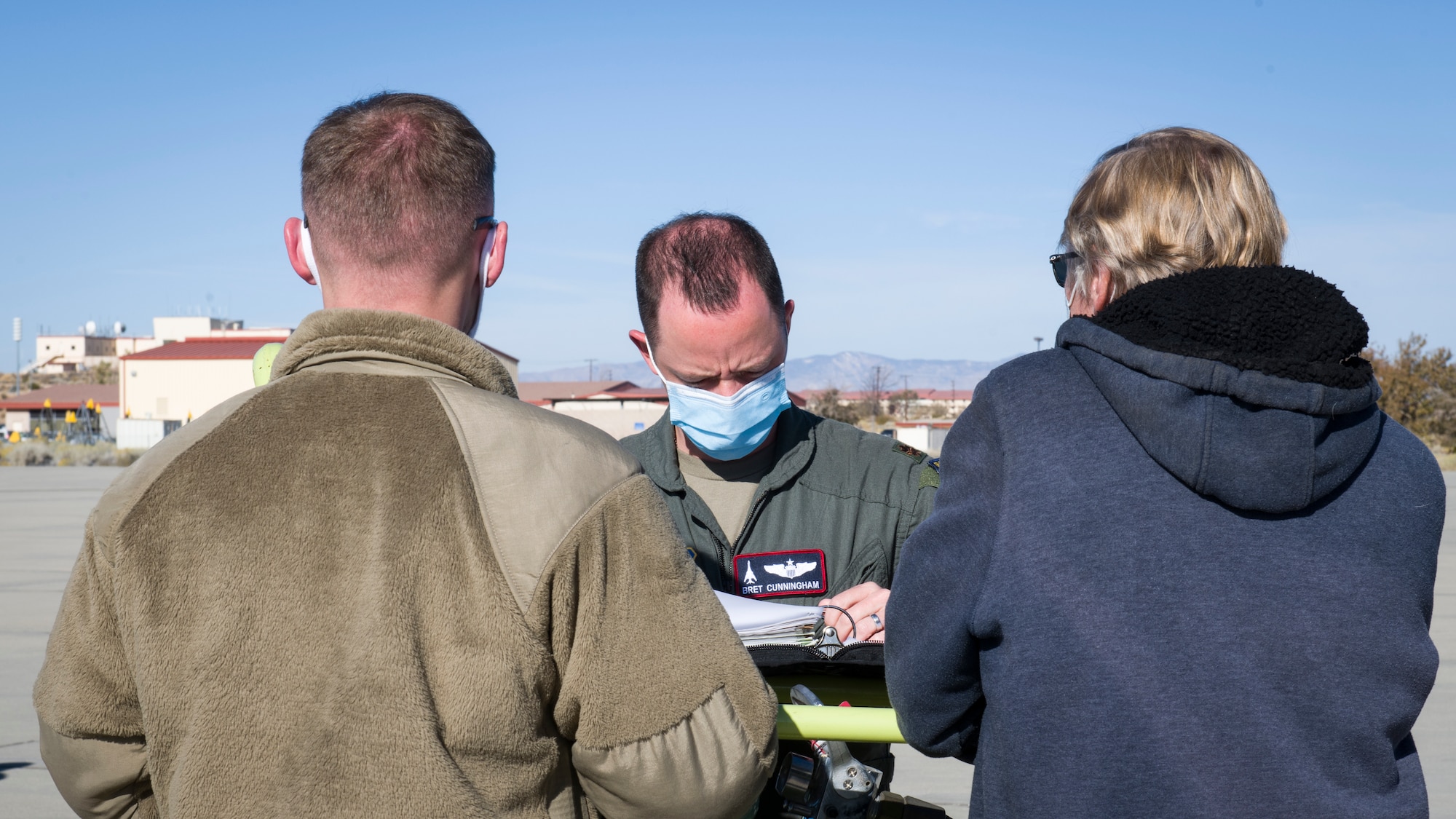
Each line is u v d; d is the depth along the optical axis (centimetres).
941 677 148
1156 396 133
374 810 126
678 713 139
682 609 144
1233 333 132
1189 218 155
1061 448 142
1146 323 139
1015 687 137
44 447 4162
